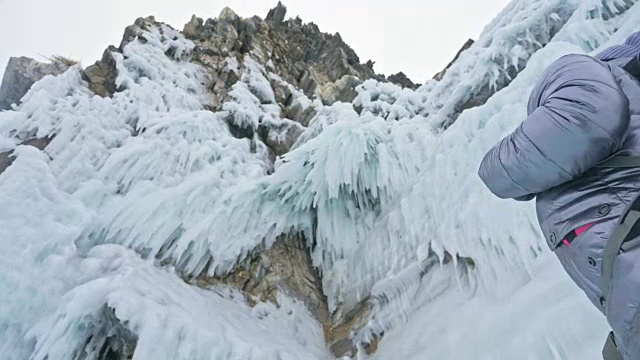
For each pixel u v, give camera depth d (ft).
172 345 11.07
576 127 2.83
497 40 19.98
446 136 16.99
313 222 19.86
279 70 33.35
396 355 12.38
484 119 15.81
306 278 18.42
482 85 20.11
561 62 3.52
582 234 2.90
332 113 24.11
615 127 2.81
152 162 18.29
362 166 19.06
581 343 7.51
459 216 13.60
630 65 3.51
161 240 15.28
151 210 15.40
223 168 19.26
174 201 15.92
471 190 13.88
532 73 15.02
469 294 12.09
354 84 31.60
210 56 29.66
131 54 24.93
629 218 2.52
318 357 14.23
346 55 40.78
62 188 16.40
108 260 13.73
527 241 11.16
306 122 27.07
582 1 16.48
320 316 17.10
